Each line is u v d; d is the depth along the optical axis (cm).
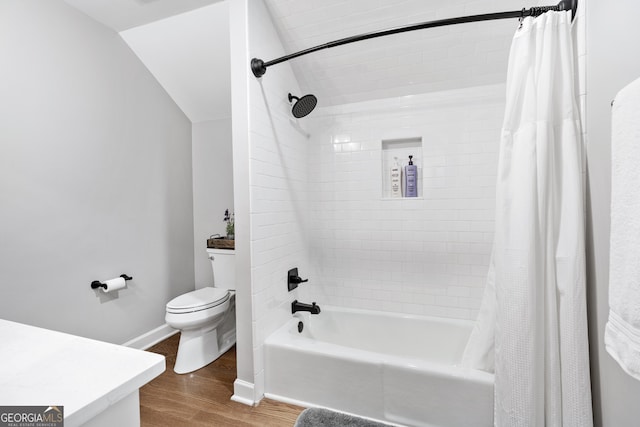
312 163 241
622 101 75
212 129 281
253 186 166
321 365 159
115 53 212
